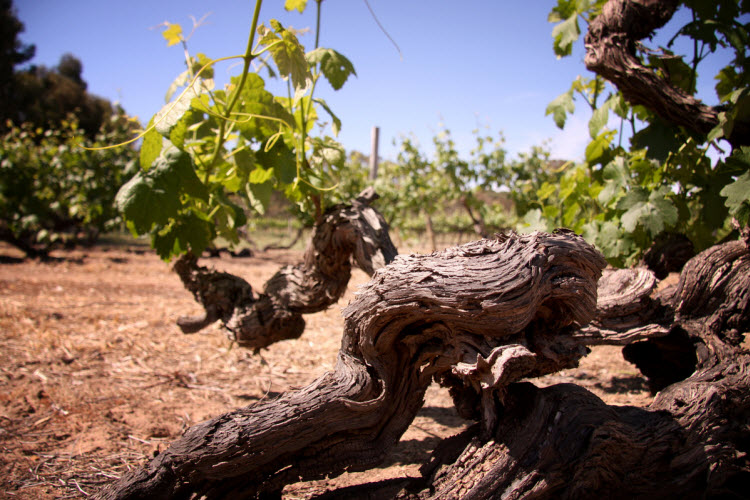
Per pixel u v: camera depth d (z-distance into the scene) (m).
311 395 1.94
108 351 5.04
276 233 26.95
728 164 2.88
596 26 3.09
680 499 2.04
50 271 10.78
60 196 13.85
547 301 1.92
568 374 4.41
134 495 1.83
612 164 3.71
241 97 2.91
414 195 12.61
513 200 10.84
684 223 3.38
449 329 1.88
